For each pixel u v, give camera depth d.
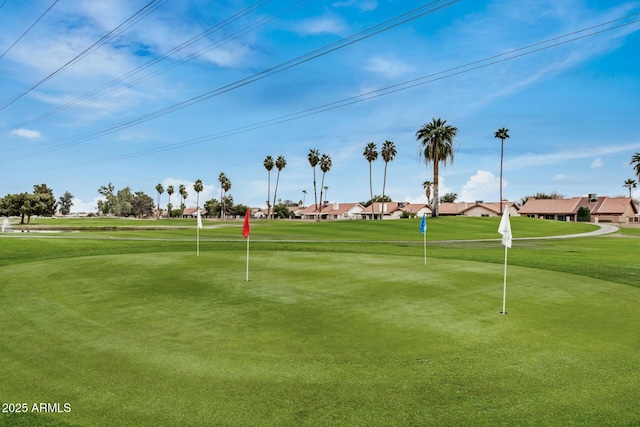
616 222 94.44
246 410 5.04
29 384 5.73
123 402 5.21
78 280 13.75
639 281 14.93
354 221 66.25
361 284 13.30
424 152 70.50
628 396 5.50
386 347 7.38
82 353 6.98
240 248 26.12
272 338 7.84
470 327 8.67
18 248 24.78
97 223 84.12
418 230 53.75
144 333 8.12
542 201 108.69
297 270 16.08
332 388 5.68
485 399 5.39
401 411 5.06
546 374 6.23
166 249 25.12
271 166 126.88
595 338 8.01
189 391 5.54
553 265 19.31
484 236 46.59
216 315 9.48
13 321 8.94
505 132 90.06
